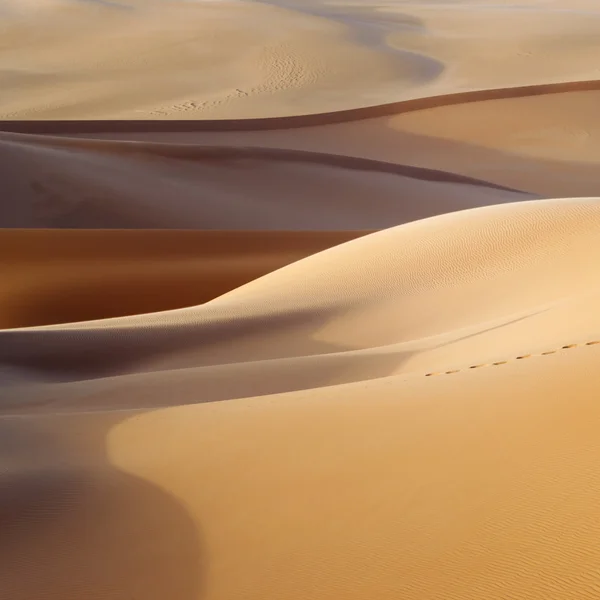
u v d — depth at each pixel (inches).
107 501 308.0
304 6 4320.9
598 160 2277.3
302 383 542.3
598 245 777.6
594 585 196.4
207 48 3117.6
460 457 277.7
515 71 2928.2
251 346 735.7
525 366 372.5
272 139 2225.6
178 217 1510.8
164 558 262.4
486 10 4126.5
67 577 260.7
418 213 1706.4
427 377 407.2
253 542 261.0
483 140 2349.9
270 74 2832.2
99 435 396.2
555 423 281.7
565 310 538.3
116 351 730.2
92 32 3353.8
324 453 312.0
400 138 2324.1
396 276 857.5
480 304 738.8
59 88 2731.3
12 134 1680.6
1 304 1031.6
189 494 303.1
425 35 3454.7
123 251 1218.0
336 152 2193.7
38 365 695.7
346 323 766.5
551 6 4621.1
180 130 2182.6
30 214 1441.9
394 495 265.0
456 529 235.1
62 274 1115.9
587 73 2886.3
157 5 3838.6
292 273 966.4
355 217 1659.7
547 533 220.1
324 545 247.8
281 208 1637.6
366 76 2837.1
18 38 3294.8
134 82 2785.4
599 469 241.6
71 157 1614.2
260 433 349.4
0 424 437.1
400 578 221.5
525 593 201.2
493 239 869.2
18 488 327.0
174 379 577.6
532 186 2114.9
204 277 1136.8
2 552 282.4
